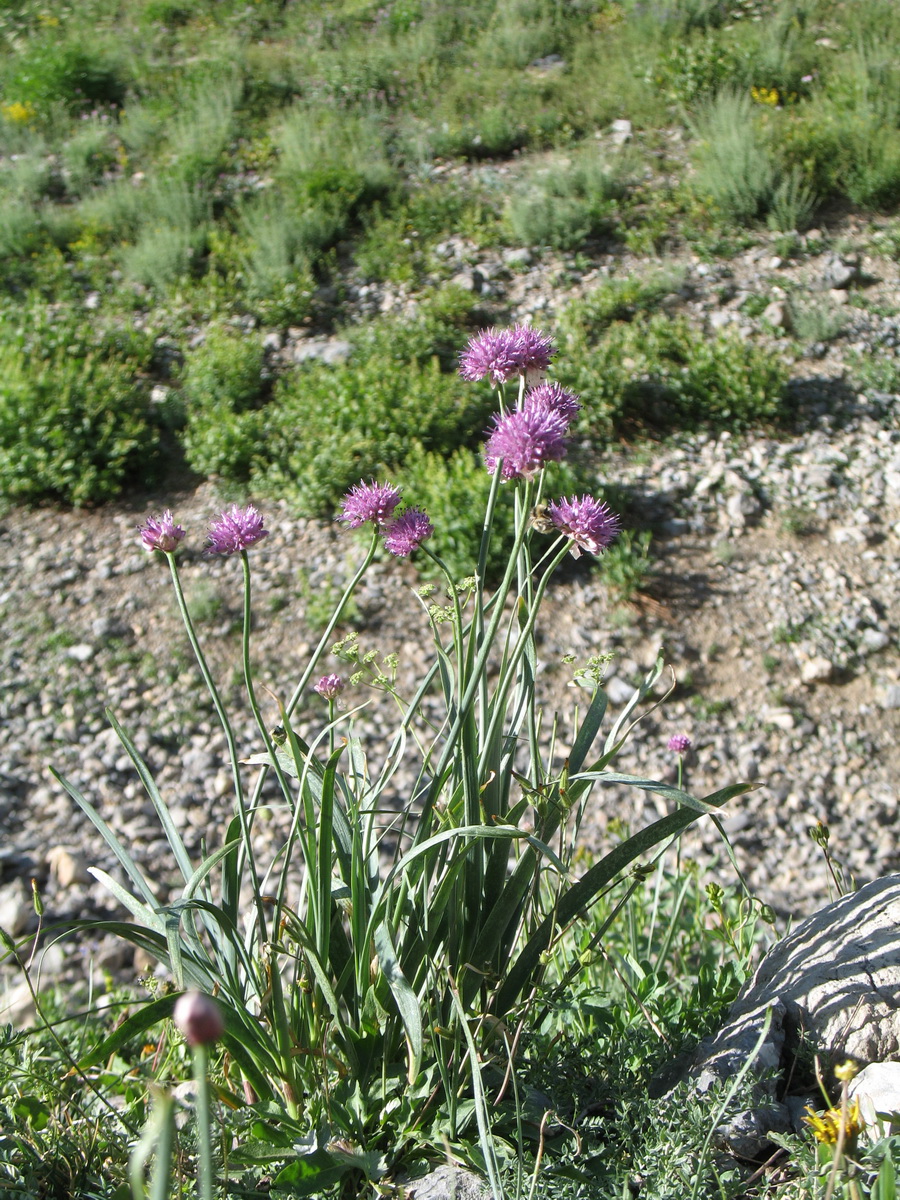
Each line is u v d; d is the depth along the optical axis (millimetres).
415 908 2102
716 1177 1771
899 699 5895
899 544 6906
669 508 7102
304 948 1965
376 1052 2080
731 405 7816
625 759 5500
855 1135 1464
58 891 4625
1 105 12438
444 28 13875
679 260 9328
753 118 10562
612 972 2965
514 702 2418
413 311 8633
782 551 6848
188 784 5293
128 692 5820
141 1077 2432
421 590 2236
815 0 13211
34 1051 2479
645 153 10805
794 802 5324
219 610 6309
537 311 8727
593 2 14180
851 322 8625
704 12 12938
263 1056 1951
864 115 10352
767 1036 2133
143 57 13492
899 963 2213
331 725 2141
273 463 7227
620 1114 1981
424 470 6711
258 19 14930
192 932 2059
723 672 6062
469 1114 1946
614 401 7641
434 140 11180
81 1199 1938
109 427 7195
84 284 9297
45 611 6340
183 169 10406
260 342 8367
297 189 10031
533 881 2227
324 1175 1847
